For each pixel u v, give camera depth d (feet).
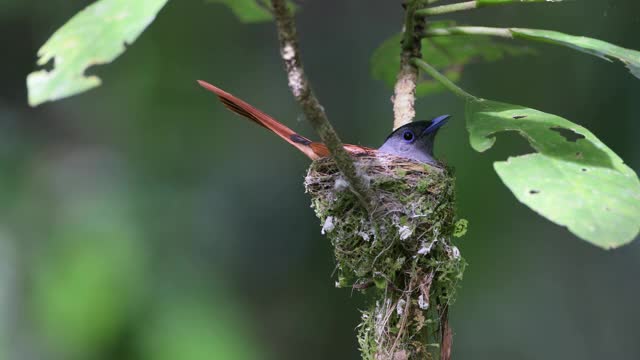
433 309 18.98
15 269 34.83
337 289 41.52
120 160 41.19
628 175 13.93
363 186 18.21
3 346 32.42
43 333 32.65
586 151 14.42
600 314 45.78
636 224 13.00
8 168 39.37
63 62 12.20
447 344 18.79
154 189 40.27
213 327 35.32
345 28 44.91
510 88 39.24
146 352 32.96
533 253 41.65
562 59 38.93
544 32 17.02
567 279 43.47
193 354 33.86
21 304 33.78
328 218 19.60
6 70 42.11
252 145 42.68
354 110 43.86
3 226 36.55
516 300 42.52
